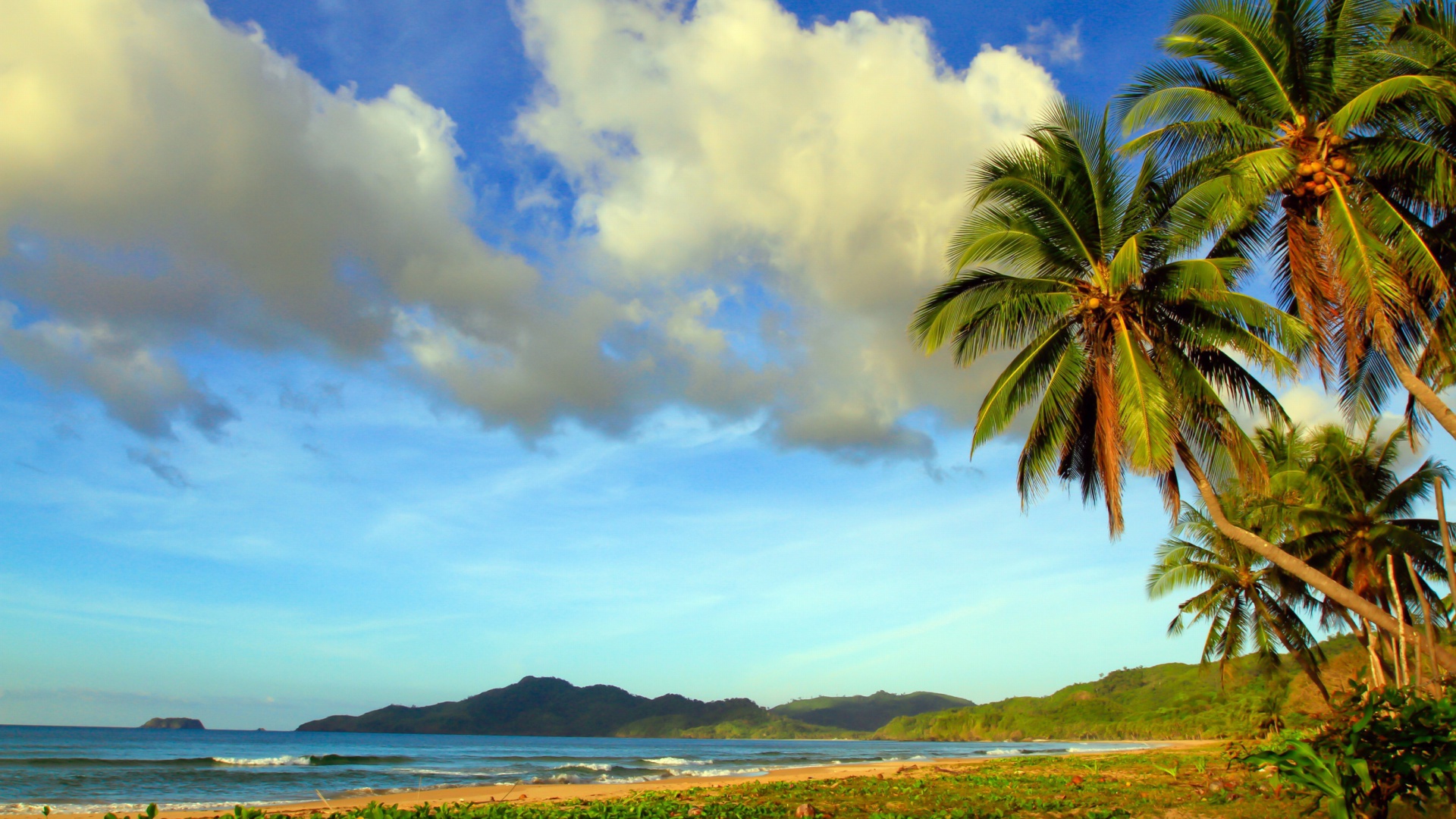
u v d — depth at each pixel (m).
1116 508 16.56
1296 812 11.30
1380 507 27.28
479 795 27.25
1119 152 17.50
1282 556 16.58
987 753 89.38
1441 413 13.96
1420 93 14.40
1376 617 15.96
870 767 44.56
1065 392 17.91
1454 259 15.96
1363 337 15.59
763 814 15.12
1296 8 16.03
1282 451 30.36
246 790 31.70
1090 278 18.48
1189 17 16.81
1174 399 16.78
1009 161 18.42
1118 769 26.53
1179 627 36.56
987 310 18.34
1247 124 16.47
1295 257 16.17
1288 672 60.44
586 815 14.35
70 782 33.94
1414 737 7.05
